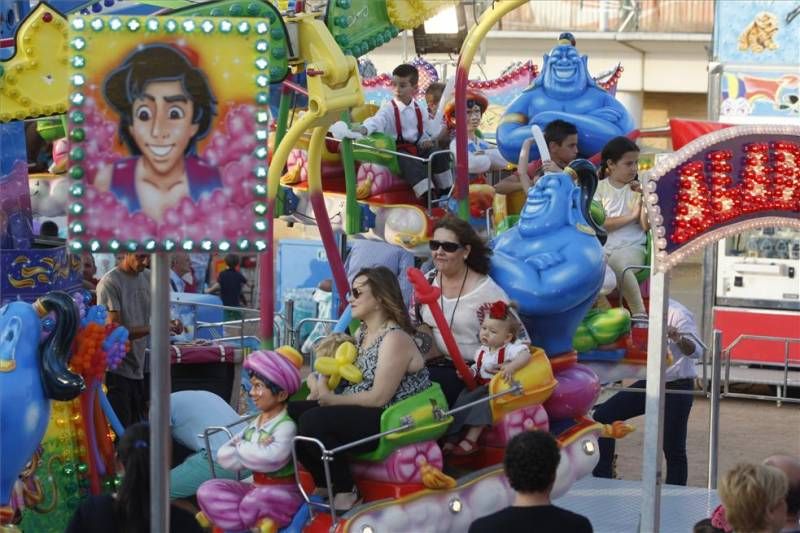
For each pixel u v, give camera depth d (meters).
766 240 20.19
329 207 15.37
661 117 41.78
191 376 12.57
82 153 6.14
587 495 11.45
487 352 9.09
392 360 8.52
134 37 6.15
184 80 6.18
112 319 11.77
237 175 6.23
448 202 12.55
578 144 13.42
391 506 8.41
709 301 20.48
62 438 9.73
